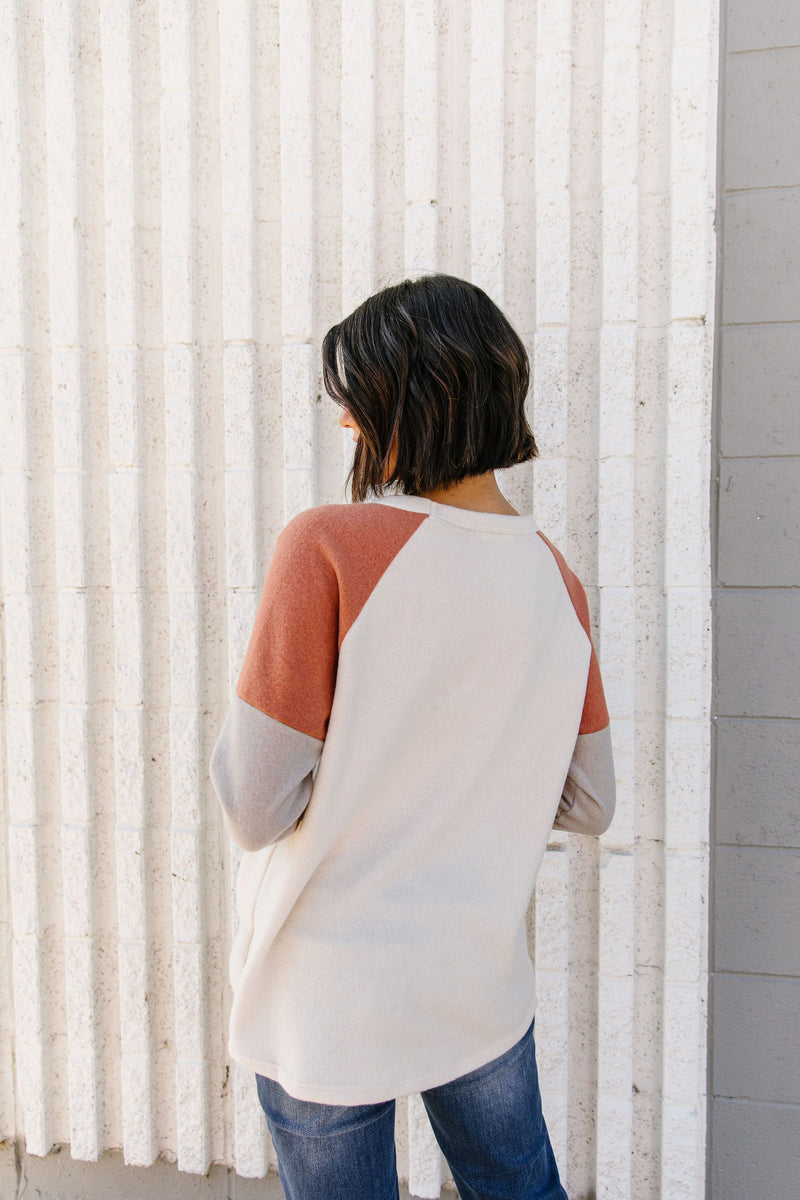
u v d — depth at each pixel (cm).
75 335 177
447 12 163
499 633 92
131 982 182
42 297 183
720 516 164
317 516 90
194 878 178
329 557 87
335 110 169
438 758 93
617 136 156
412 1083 93
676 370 158
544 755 99
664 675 164
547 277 161
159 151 176
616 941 166
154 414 180
